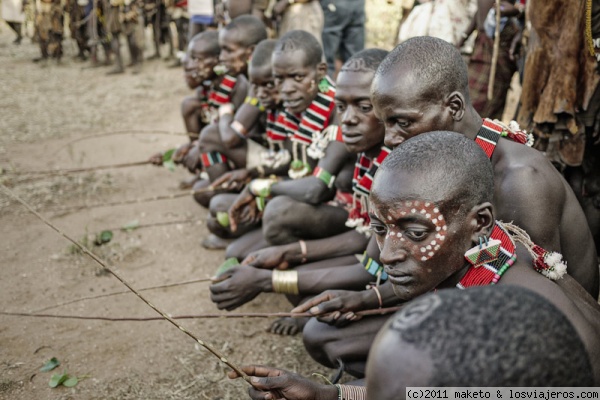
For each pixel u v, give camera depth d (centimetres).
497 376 98
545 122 336
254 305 368
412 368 101
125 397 289
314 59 334
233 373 210
